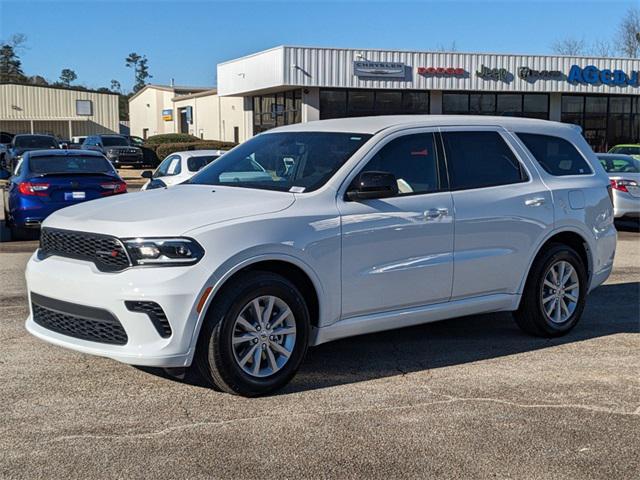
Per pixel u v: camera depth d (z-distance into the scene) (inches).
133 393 204.2
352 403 199.6
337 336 217.5
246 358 198.5
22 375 217.6
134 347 188.5
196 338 190.1
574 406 199.5
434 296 234.1
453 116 257.6
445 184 239.1
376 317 223.5
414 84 1339.8
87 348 194.5
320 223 208.2
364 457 166.9
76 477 155.9
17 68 4284.0
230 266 192.1
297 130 252.7
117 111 2453.2
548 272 264.1
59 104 2375.7
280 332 204.5
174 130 2409.0
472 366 233.6
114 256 191.3
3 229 589.6
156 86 2532.0
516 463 165.2
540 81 1406.3
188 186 235.9
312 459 165.6
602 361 240.4
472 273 241.3
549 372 228.2
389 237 220.8
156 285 185.5
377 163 225.9
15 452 166.9
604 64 1439.5
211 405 196.5
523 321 265.7
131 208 207.2
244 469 160.4
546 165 269.6
